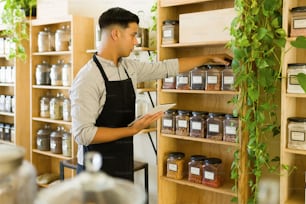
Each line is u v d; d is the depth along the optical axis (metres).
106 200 0.58
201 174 2.54
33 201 0.67
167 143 2.74
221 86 2.37
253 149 2.15
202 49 2.69
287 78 2.04
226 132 2.37
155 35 2.98
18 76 3.91
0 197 0.62
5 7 3.71
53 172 3.95
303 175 2.29
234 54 2.11
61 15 3.37
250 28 2.06
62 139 3.54
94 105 1.93
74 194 0.58
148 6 3.06
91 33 3.39
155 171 3.11
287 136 2.09
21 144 3.97
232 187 2.43
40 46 3.64
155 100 3.04
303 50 2.25
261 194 2.19
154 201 3.14
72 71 3.26
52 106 3.58
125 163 2.12
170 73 2.30
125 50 2.05
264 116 2.22
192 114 2.57
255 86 2.13
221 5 2.59
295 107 2.27
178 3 2.48
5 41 4.02
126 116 2.11
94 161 0.62
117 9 2.02
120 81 2.05
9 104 4.11
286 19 2.00
